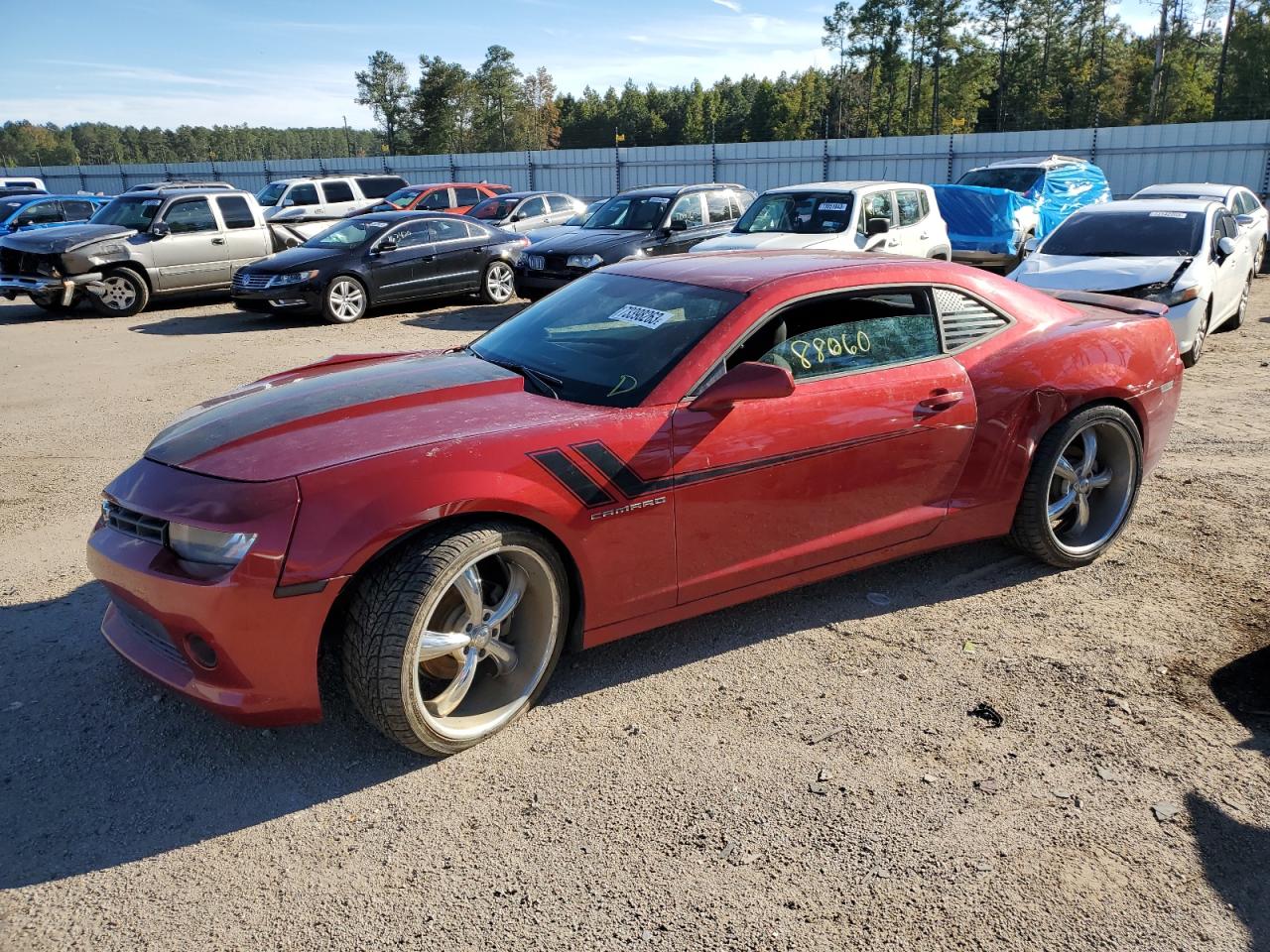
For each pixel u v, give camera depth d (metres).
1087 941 2.24
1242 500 5.28
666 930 2.27
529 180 32.88
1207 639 3.71
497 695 3.13
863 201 11.80
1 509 5.37
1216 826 2.64
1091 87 81.94
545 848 2.56
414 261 13.83
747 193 14.72
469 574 2.87
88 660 3.58
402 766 2.94
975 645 3.68
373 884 2.43
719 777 2.86
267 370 9.74
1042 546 4.22
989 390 3.93
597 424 3.08
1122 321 4.45
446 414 3.12
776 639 3.74
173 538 2.73
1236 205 13.55
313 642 2.67
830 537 3.65
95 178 42.19
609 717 3.19
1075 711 3.21
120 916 2.32
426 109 100.69
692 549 3.30
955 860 2.51
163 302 15.77
